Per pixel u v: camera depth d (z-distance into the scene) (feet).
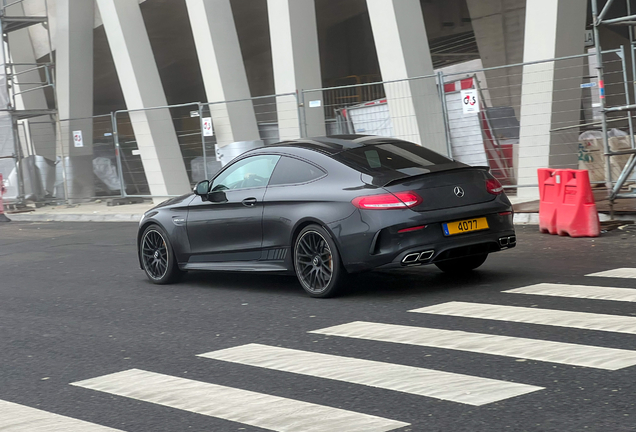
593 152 49.37
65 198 76.23
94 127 83.30
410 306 22.80
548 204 36.45
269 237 26.25
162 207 30.35
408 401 14.33
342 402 14.56
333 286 24.52
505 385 14.84
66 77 82.38
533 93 48.24
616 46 76.33
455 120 51.57
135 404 15.30
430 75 51.85
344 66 107.55
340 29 106.42
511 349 17.31
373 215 23.39
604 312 20.24
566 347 17.15
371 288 26.13
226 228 27.55
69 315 25.31
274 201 25.93
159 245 30.50
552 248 32.30
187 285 29.86
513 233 25.16
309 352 18.45
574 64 48.44
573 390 14.29
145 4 79.92
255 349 19.13
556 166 47.93
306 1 63.77
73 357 19.58
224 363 17.99
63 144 80.59
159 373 17.49
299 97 59.77
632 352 16.42
